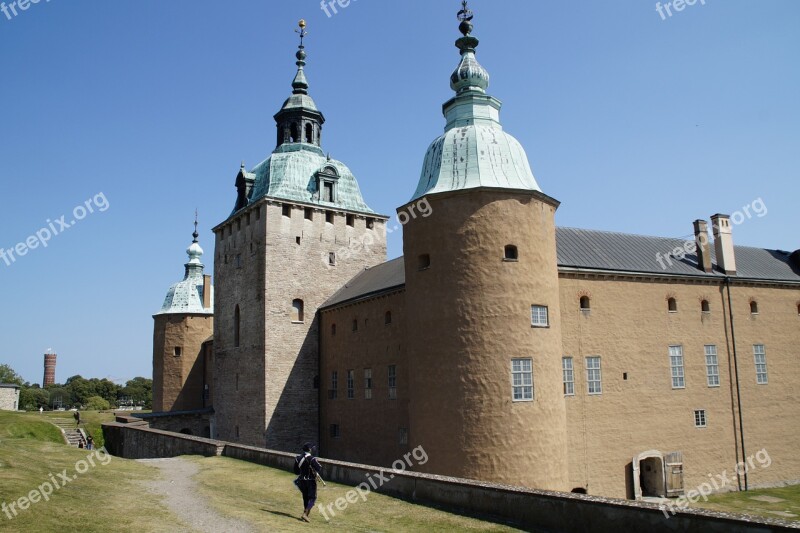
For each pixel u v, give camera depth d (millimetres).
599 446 31938
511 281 27000
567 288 32781
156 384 60844
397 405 33688
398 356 33906
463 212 27578
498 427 25656
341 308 40719
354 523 16734
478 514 17094
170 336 60562
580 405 31797
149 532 14023
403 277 35406
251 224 45219
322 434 41750
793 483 37750
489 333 26422
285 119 48969
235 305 46531
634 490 32469
